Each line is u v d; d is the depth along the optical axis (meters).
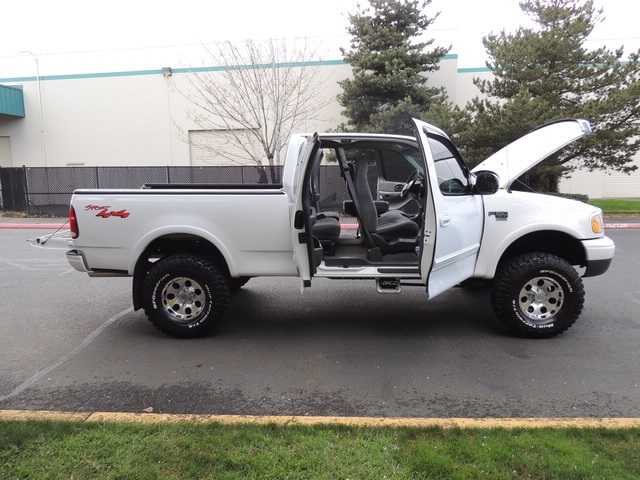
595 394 3.84
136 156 22.53
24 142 23.23
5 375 4.29
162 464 2.74
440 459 2.75
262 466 2.71
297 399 3.81
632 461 2.74
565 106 15.80
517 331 5.04
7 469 2.68
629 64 15.17
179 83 21.69
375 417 3.46
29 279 8.09
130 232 4.92
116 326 5.61
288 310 6.15
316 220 5.58
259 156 21.14
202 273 4.97
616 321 5.61
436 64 18.48
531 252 5.08
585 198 16.08
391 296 6.77
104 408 3.67
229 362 4.55
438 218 4.51
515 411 3.58
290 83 19.86
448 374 4.24
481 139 15.17
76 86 22.58
